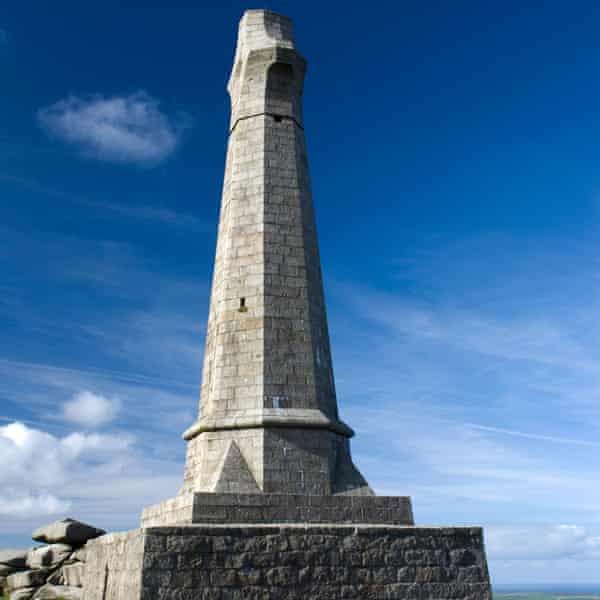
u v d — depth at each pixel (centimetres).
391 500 1886
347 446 2080
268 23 2558
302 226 2252
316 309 2173
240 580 1519
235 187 2298
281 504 1773
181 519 1755
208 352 2186
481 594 1728
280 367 2014
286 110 2422
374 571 1639
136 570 1500
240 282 2141
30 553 2480
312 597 1562
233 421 1923
